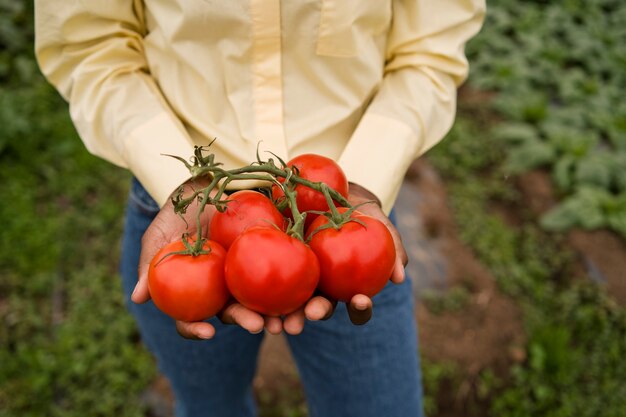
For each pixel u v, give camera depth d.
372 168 1.46
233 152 1.51
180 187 1.24
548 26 5.28
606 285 3.34
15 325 2.87
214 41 1.43
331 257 1.16
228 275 1.14
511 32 5.35
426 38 1.55
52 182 3.47
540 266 3.38
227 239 1.21
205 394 1.91
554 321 3.13
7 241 3.15
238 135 1.52
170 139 1.46
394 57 1.64
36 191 3.43
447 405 2.79
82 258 3.18
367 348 1.62
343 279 1.16
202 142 1.57
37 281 3.02
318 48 1.44
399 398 1.71
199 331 1.17
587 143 4.07
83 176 3.55
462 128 4.28
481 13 1.58
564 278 3.35
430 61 1.56
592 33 5.21
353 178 1.45
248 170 1.19
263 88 1.48
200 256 1.17
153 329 1.75
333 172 1.28
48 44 1.51
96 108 1.50
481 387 2.84
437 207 3.68
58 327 2.89
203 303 1.17
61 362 2.74
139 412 2.65
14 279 3.02
